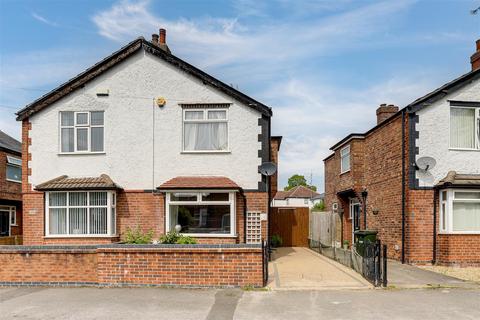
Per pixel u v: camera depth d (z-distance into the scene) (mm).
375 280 10383
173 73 15703
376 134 17969
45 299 9047
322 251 18188
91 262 10469
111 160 15523
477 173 14703
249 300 8867
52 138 15820
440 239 14211
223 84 15461
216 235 14523
